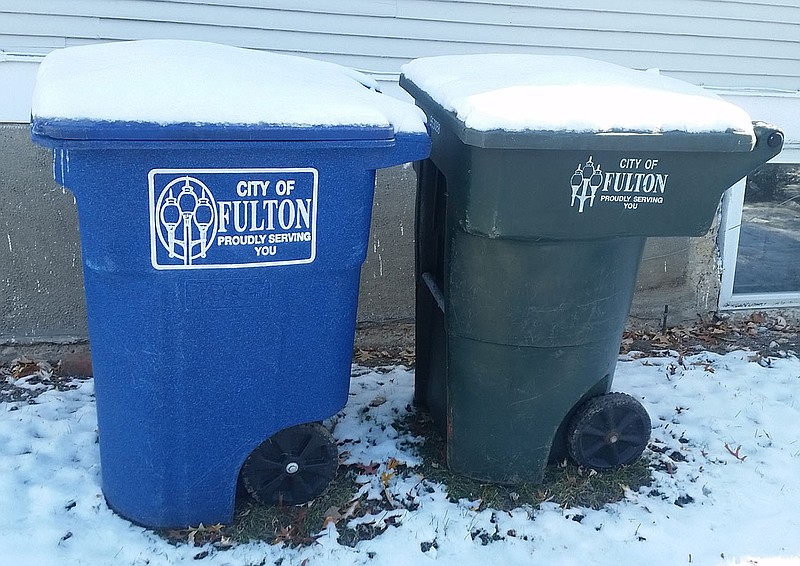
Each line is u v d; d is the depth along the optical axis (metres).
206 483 2.95
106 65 2.69
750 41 5.03
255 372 2.84
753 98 5.11
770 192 5.30
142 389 2.76
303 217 2.70
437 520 3.14
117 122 2.38
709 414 4.07
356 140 2.62
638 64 4.91
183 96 2.48
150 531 2.98
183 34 4.22
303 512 3.12
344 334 2.95
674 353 4.82
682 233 2.96
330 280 2.83
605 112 2.72
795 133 5.20
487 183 2.80
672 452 3.72
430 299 3.79
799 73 5.18
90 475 3.30
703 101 2.84
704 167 2.86
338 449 3.49
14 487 3.19
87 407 3.87
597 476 3.45
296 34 4.37
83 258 2.69
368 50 4.49
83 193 2.51
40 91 2.48
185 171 2.53
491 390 3.21
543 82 2.97
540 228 2.88
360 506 3.20
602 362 3.27
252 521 3.05
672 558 3.00
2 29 3.97
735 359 4.77
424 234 3.70
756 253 5.40
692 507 3.32
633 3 4.77
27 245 4.16
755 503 3.35
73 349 4.36
